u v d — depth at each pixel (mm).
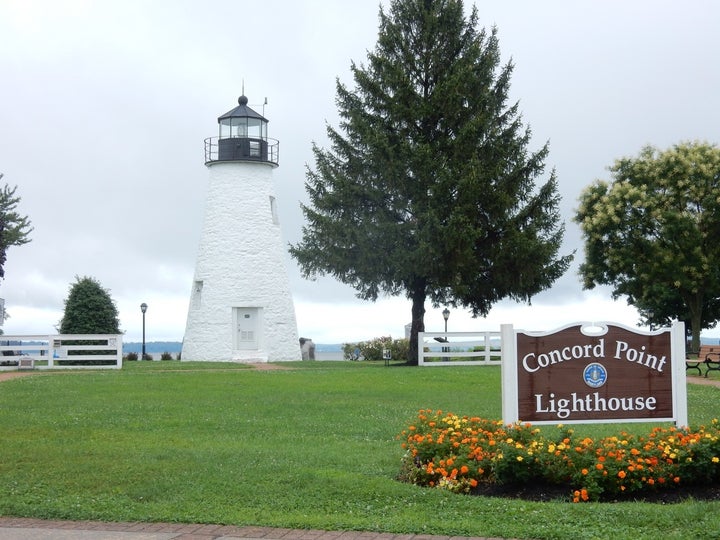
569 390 11734
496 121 36250
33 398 20656
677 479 10164
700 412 18609
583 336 11766
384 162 33250
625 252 50781
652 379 11812
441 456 11125
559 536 8391
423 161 32938
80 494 10500
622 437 11234
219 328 41469
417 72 35812
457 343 33625
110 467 11828
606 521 8859
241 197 42250
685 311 56562
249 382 24875
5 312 42438
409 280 34906
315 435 15406
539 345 11766
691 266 48875
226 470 11602
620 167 53875
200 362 38375
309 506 9875
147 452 13062
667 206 50500
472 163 32969
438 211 32969
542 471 10273
